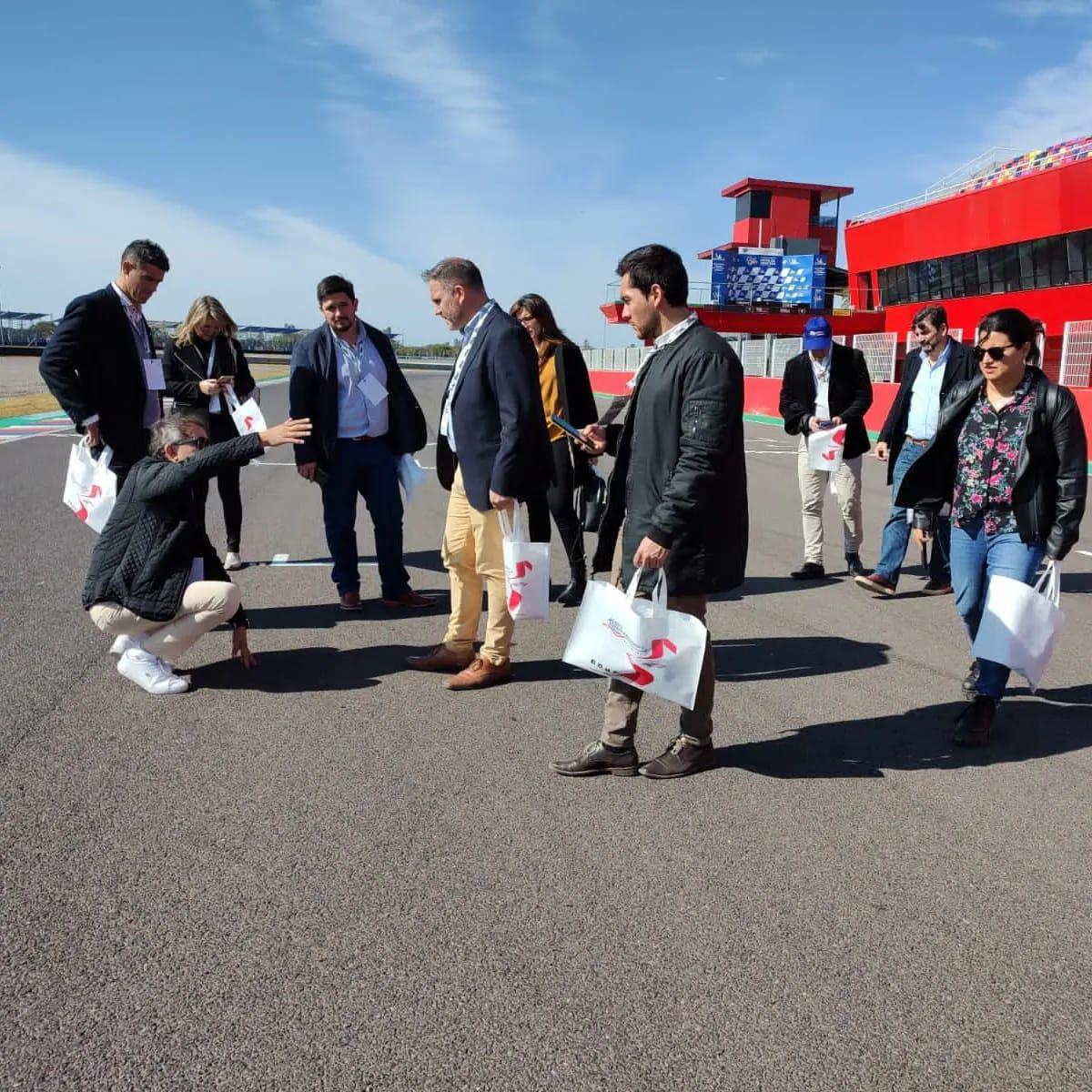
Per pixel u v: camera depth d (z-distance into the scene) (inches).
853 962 93.7
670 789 131.3
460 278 161.5
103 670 174.4
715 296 1485.0
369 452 215.8
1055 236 1068.5
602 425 162.6
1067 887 108.3
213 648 191.3
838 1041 82.6
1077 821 124.2
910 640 206.7
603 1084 76.9
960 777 136.9
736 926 99.0
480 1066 78.5
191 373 239.8
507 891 104.4
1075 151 1076.5
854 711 163.5
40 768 132.6
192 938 94.5
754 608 234.2
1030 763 142.3
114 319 189.2
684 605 129.5
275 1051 79.5
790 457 651.5
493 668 170.2
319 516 353.7
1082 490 143.2
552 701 164.4
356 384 211.8
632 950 94.6
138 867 107.4
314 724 151.3
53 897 101.1
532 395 159.0
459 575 174.9
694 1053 80.7
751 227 1791.3
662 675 124.9
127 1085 75.5
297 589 242.4
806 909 102.6
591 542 325.7
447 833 117.3
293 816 120.4
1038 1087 78.0
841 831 120.3
